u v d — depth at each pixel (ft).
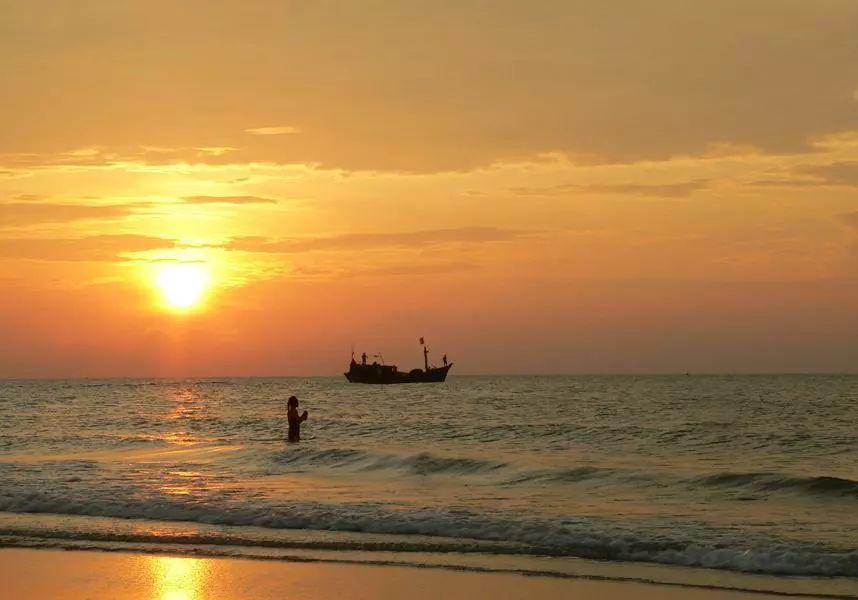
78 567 47.78
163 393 428.15
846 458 104.37
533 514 60.80
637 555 48.88
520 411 216.74
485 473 85.81
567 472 84.48
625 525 56.13
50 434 150.61
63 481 78.07
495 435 139.33
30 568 47.83
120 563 48.47
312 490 74.28
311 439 137.39
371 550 50.60
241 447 117.91
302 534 55.36
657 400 287.07
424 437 137.90
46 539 54.44
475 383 621.31
